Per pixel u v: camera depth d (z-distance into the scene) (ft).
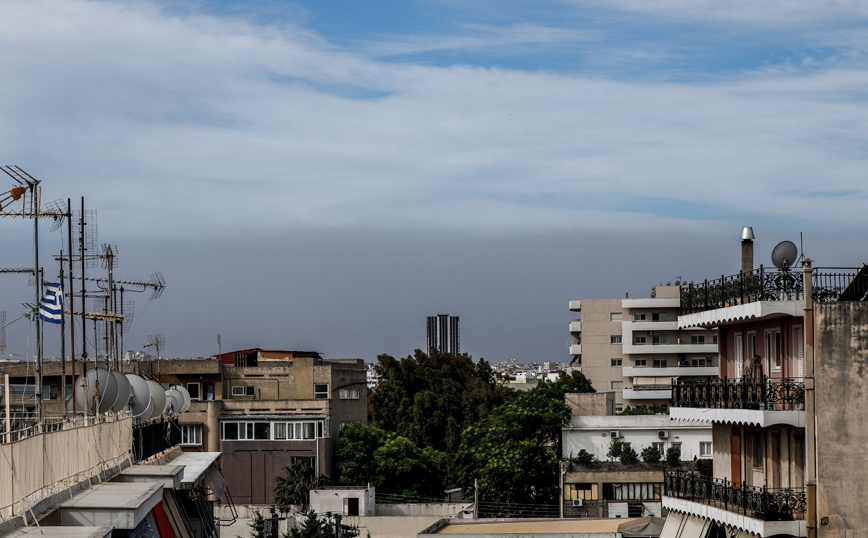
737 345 119.34
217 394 290.56
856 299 98.43
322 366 289.74
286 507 226.38
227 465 273.75
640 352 432.25
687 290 124.57
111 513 62.75
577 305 450.30
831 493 94.43
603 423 235.20
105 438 83.41
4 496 51.80
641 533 144.15
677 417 120.57
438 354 438.40
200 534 126.52
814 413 95.40
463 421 389.19
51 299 109.09
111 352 141.08
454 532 160.35
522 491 239.71
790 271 99.25
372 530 218.79
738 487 110.93
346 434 284.00
